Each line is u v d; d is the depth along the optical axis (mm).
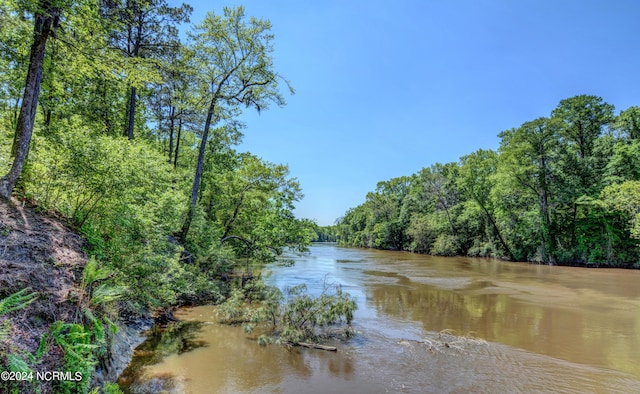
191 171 22391
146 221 7934
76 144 7055
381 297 14711
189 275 11820
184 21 16703
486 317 11562
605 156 34531
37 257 5008
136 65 8711
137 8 14258
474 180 39875
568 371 7117
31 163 6969
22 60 9180
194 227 15344
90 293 5281
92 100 16062
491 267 28750
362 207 81375
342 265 28797
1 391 3053
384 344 8656
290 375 6711
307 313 9609
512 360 7719
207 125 16531
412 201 60938
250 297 12992
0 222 5227
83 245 6531
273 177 19219
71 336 4133
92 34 7820
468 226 44062
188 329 9391
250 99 17328
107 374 5527
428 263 31938
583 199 31234
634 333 9867
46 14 6262
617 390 6293
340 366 7207
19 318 3816
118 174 7398
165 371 6621
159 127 21531
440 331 9859
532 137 34125
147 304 9102
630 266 28594
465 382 6551
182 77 17016
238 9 15750
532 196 35594
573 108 36469
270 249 18359
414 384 6438
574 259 31391
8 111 10594
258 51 16219
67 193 7137
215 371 6777
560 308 13047
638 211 26250
